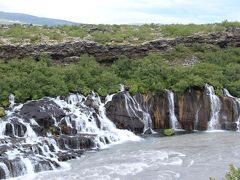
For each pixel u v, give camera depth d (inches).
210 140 1795.0
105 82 2044.8
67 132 1727.4
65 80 2015.3
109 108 1927.9
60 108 1819.6
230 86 2158.0
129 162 1478.8
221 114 2059.5
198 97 2058.3
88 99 1936.5
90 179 1318.9
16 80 1886.1
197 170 1395.2
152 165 1444.4
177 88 2050.9
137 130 1919.3
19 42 2204.7
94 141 1676.9
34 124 1684.3
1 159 1380.4
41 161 1418.6
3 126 1633.9
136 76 2135.8
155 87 2042.3
